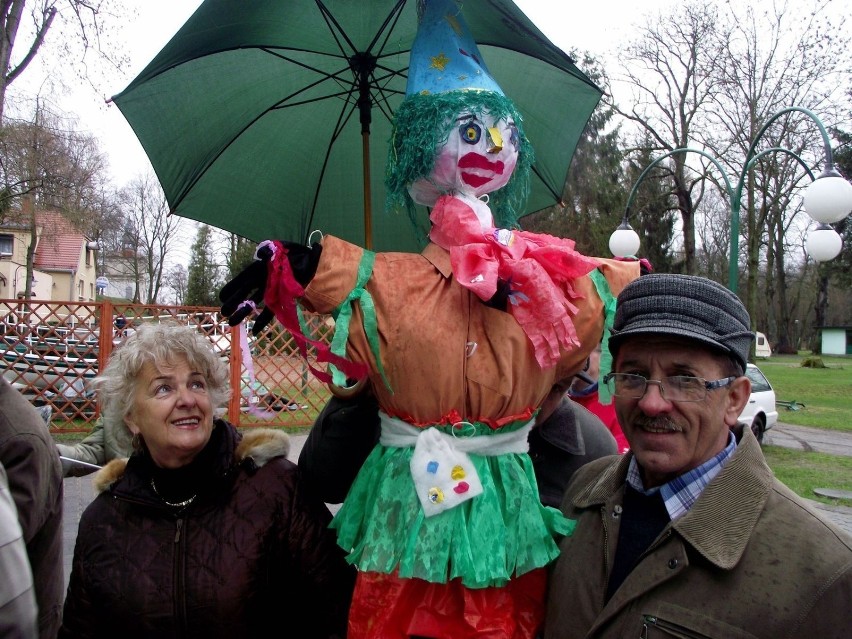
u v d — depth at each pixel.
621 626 1.40
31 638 1.23
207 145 2.43
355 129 2.61
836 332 45.06
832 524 1.33
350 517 1.81
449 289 1.71
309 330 1.75
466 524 1.64
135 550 1.89
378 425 1.94
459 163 1.86
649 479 1.54
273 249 1.60
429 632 1.61
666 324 1.40
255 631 1.92
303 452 2.08
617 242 9.20
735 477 1.39
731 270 9.16
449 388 1.66
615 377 1.50
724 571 1.31
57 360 9.12
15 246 32.94
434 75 1.91
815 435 11.94
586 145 20.77
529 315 1.67
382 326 1.65
